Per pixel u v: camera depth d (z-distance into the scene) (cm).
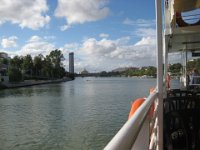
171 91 791
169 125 587
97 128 2889
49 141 2508
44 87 11375
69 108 4572
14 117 3856
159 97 479
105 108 4391
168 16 831
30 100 6059
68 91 8738
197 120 585
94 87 10969
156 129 411
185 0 754
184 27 780
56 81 17525
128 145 134
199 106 592
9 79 11406
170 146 535
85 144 2338
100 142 2377
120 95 6762
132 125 155
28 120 3584
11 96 7100
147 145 262
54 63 18762
